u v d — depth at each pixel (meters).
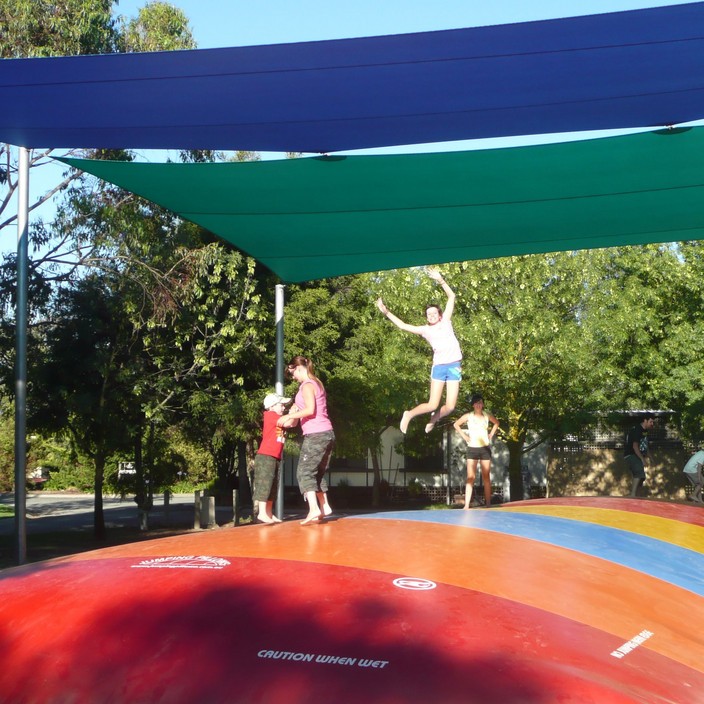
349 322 26.27
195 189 7.70
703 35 5.20
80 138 7.12
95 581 3.36
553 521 5.21
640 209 8.47
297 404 5.87
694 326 25.70
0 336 19.73
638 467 18.89
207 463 33.59
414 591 3.25
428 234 9.15
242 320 20.78
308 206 8.18
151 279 18.03
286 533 4.48
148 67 5.65
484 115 6.48
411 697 2.40
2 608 3.16
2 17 15.52
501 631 2.90
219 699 2.43
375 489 30.66
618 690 2.60
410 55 5.47
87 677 2.61
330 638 2.72
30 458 43.06
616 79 5.85
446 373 7.62
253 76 5.76
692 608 3.84
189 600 3.06
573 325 21.50
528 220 8.76
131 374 19.97
